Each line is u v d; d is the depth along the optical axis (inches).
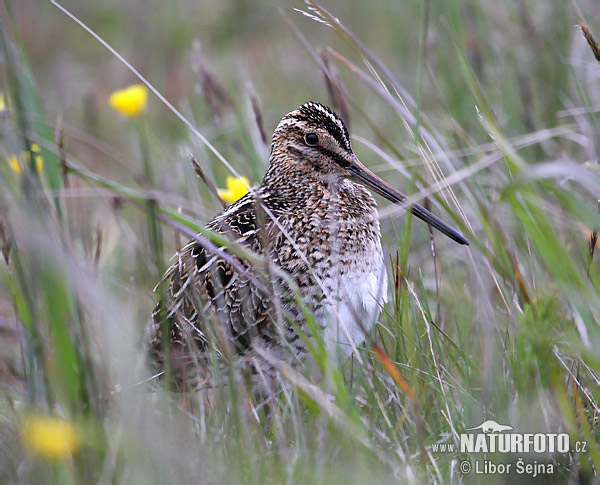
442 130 518.6
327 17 392.8
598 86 522.6
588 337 325.4
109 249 475.2
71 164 371.2
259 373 359.6
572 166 291.3
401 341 352.2
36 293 305.9
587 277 334.6
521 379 304.8
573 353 335.9
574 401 314.5
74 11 856.9
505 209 429.1
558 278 307.0
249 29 807.7
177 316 354.0
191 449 290.4
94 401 292.8
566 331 314.8
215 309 368.2
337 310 354.0
